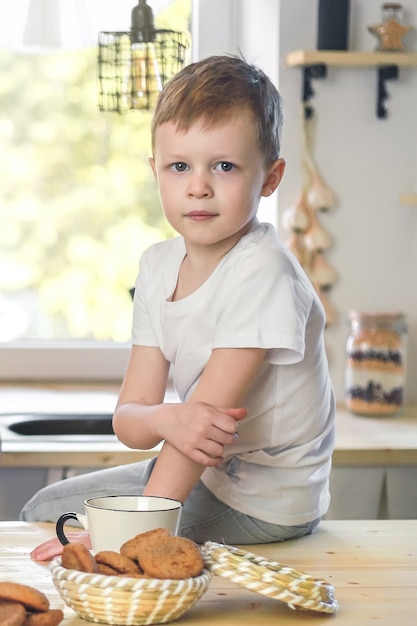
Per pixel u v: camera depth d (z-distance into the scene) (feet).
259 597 4.10
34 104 10.44
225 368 4.97
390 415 8.84
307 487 5.25
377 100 9.42
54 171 10.52
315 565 4.67
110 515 4.20
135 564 3.82
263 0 9.60
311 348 5.35
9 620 3.32
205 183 4.92
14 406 8.91
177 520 4.31
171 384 10.05
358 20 9.40
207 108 4.90
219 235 5.02
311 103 9.35
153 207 10.59
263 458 5.24
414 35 9.50
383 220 9.52
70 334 10.61
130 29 8.67
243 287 5.05
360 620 3.83
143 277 5.70
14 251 10.55
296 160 9.40
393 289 9.59
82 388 10.01
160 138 5.05
